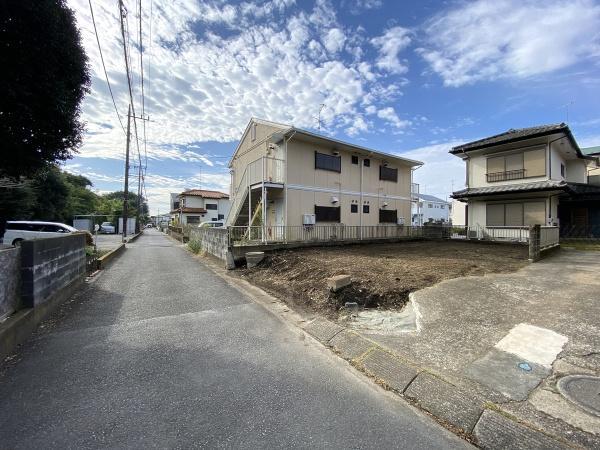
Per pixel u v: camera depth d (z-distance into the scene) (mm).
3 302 3311
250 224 11531
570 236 15180
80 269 6367
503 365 2822
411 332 3664
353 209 14555
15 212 13898
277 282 6652
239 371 2875
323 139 12461
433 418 2227
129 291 6059
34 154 5539
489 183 15312
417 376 2705
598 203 14484
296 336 3818
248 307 5055
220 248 10156
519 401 2291
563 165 15492
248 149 15492
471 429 2076
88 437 1938
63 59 4953
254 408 2287
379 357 3088
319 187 13117
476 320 3904
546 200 13305
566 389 2416
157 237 30047
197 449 1850
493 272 6691
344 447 1890
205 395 2447
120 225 32250
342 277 5148
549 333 3439
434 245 13242
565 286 5383
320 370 2934
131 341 3541
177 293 5961
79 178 38875
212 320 4371
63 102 4965
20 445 1854
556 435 1934
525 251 10859
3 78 4320
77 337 3629
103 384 2584
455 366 2838
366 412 2271
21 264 3775
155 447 1859
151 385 2584
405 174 17578
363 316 4387
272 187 11695
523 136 13172
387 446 1906
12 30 4223
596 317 3861
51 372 2770
